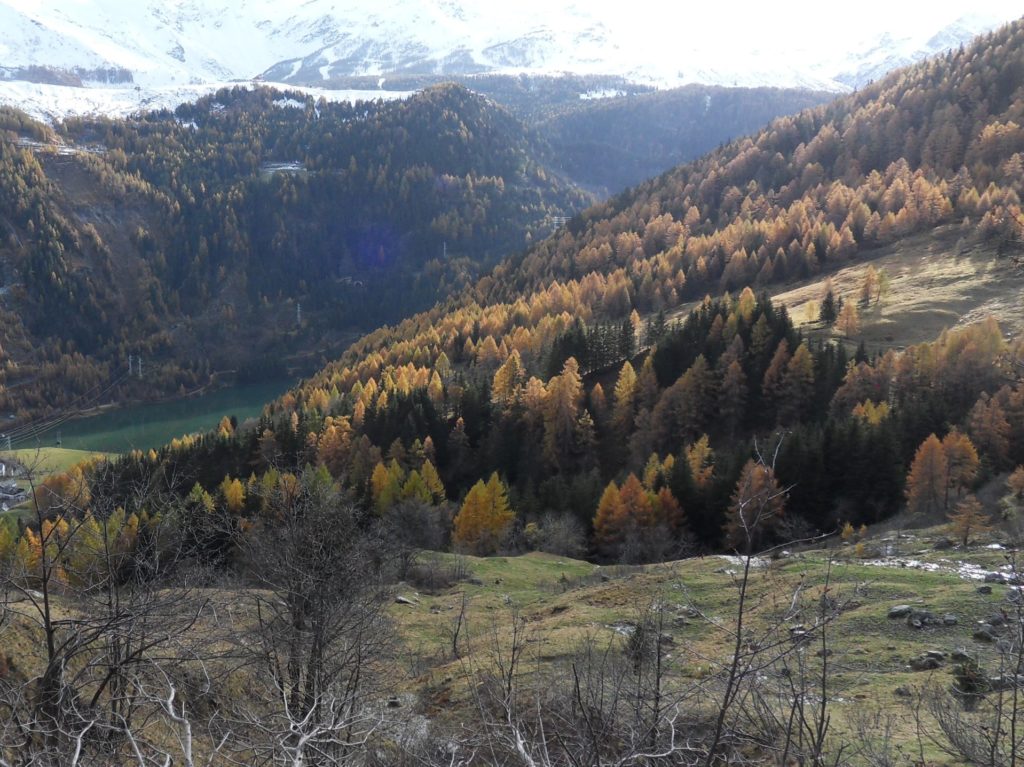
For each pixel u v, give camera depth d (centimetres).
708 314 10362
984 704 1627
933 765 1405
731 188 19500
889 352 8488
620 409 9194
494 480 6138
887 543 3956
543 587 4116
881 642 2283
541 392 9394
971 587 2656
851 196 16125
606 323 12388
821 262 14262
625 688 1139
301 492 1864
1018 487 4778
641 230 19088
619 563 5541
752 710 1285
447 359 12300
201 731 1469
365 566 1809
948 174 15888
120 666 1267
